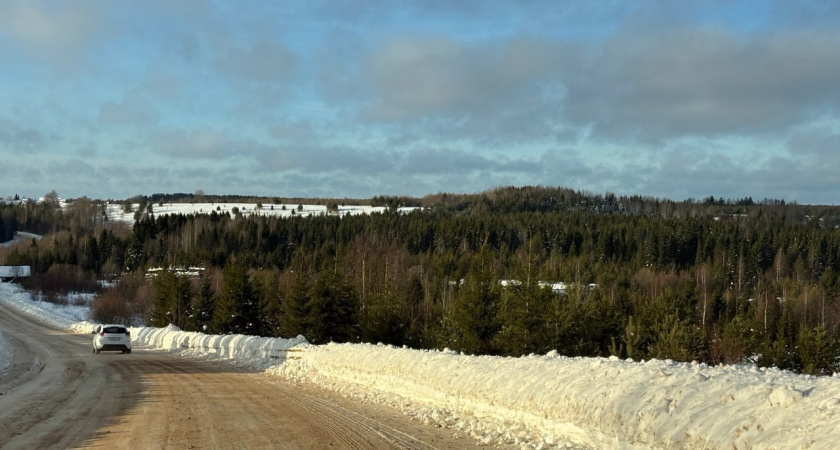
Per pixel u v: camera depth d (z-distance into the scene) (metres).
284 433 11.86
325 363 23.47
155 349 45.12
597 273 86.81
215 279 89.69
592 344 30.23
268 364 29.45
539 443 10.37
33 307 100.56
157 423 12.98
